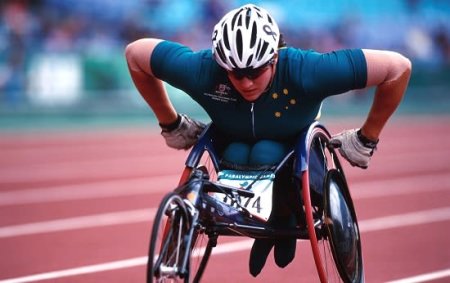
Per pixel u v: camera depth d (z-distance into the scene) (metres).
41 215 20.25
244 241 17.00
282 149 10.51
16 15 50.16
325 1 65.50
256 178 10.23
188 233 9.03
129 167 30.83
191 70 10.25
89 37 53.25
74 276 13.93
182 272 8.89
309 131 10.41
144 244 16.72
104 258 15.40
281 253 11.23
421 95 64.44
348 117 60.91
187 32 58.09
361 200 22.91
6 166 31.05
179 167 30.97
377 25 67.19
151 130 48.78
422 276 13.99
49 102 48.91
